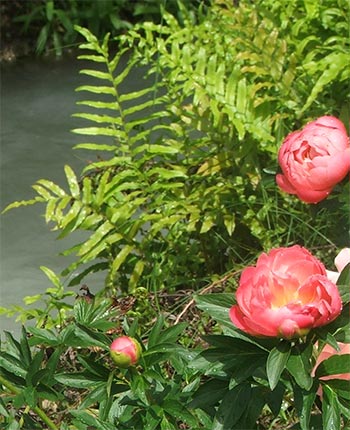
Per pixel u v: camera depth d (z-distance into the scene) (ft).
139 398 9.30
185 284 16.40
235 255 16.71
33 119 28.50
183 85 17.03
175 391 9.50
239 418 8.72
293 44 17.90
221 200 16.24
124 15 34.37
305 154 11.07
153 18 33.42
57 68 32.37
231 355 8.46
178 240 16.46
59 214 16.15
